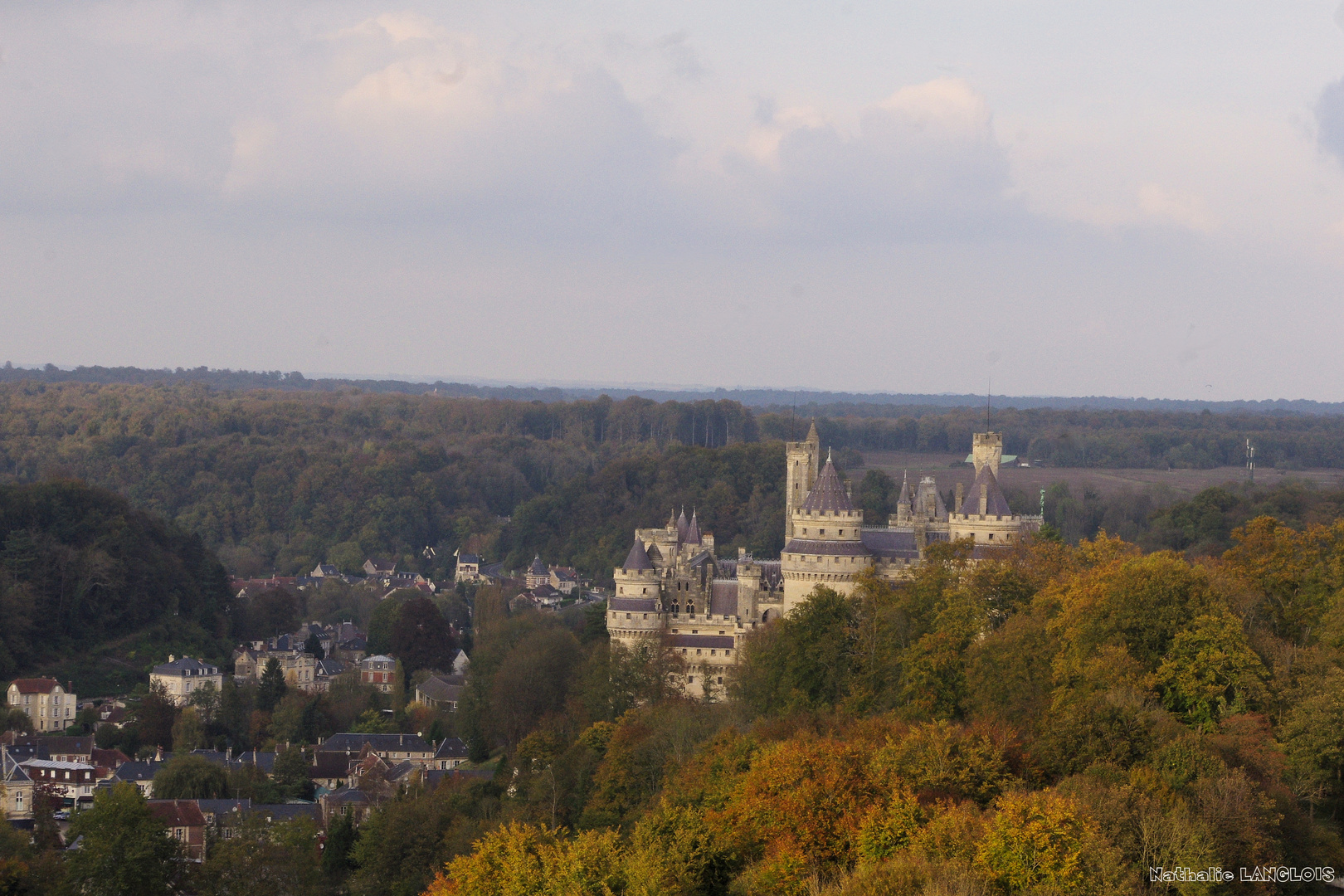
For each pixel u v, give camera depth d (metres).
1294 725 155.00
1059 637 185.12
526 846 154.00
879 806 141.50
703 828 152.00
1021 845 126.88
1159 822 131.62
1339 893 135.12
